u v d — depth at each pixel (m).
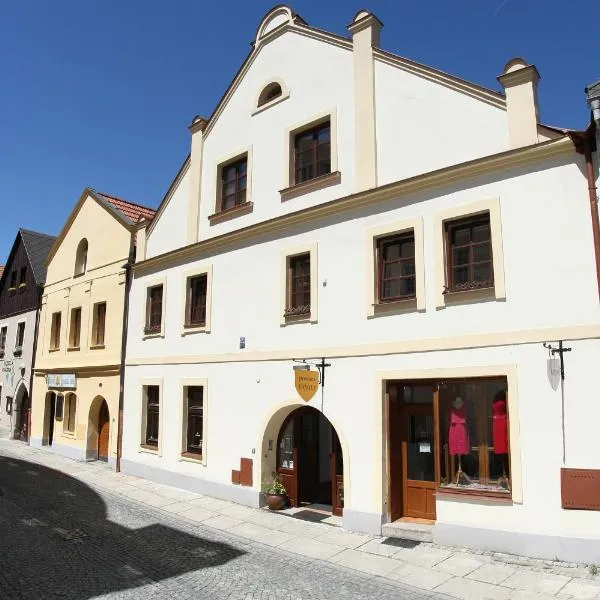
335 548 9.66
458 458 9.73
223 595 7.51
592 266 8.61
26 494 14.16
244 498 12.90
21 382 25.09
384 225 11.02
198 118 16.11
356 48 12.10
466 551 9.09
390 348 10.59
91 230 20.80
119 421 17.48
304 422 13.22
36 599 7.32
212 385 14.23
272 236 13.23
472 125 10.13
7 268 28.34
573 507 8.30
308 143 13.12
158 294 16.95
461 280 10.03
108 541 10.13
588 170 8.73
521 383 8.99
